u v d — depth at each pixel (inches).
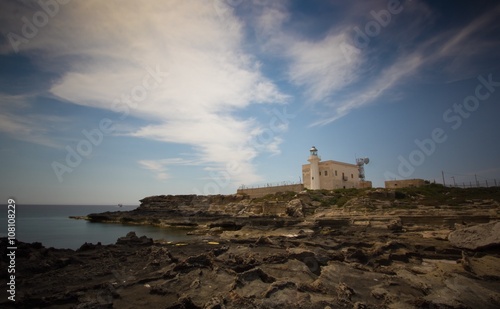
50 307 442.3
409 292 512.4
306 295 478.6
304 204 2155.5
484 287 522.6
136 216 3417.8
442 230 1196.5
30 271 616.4
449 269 633.0
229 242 1144.8
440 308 430.9
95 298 471.5
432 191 2057.1
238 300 451.8
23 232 2144.4
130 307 450.3
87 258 770.2
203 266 653.3
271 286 505.7
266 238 1035.9
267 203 2397.9
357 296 491.2
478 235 829.2
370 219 1525.6
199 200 3521.2
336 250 871.7
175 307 432.8
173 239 1681.8
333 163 2866.6
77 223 3243.1
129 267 685.9
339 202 2113.7
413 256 792.9
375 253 775.1
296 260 704.4
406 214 1503.4
